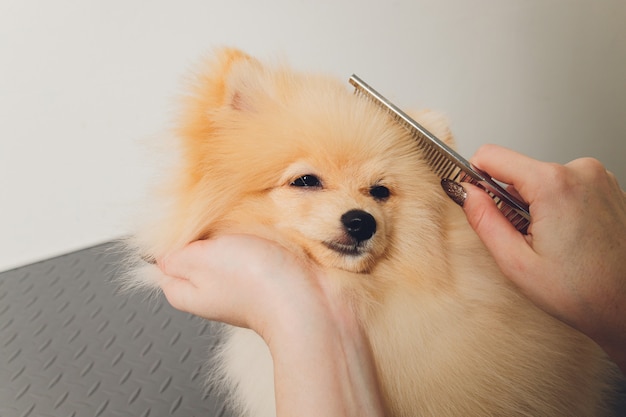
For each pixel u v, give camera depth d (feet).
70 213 6.72
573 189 2.49
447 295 3.06
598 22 6.62
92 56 6.95
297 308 2.69
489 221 2.72
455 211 3.38
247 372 3.35
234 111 3.30
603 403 3.79
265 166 3.08
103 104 6.80
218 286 2.89
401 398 2.86
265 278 2.77
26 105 6.93
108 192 6.64
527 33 6.79
